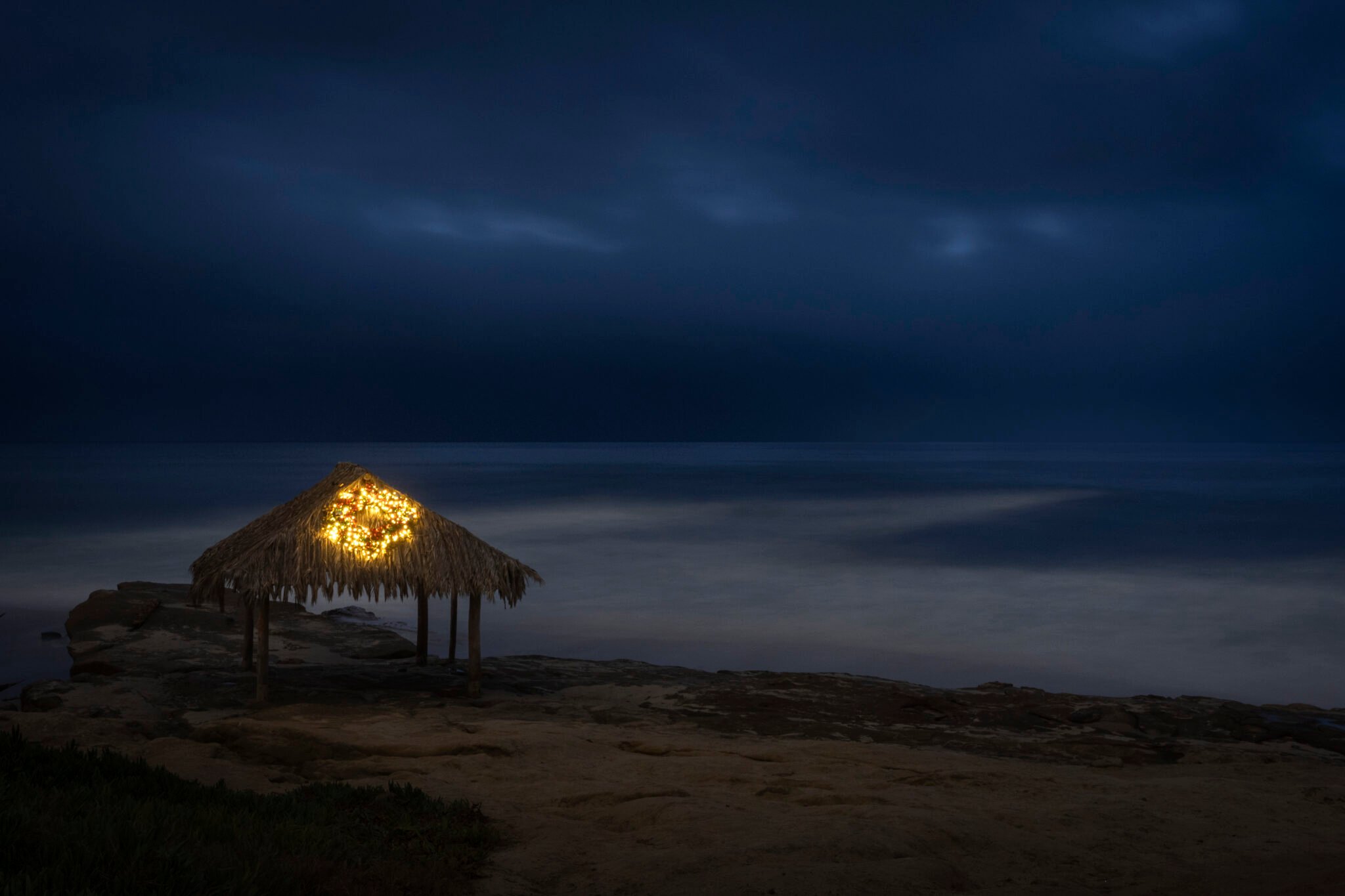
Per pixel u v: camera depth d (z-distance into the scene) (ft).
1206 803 26.91
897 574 109.29
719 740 36.88
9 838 15.79
